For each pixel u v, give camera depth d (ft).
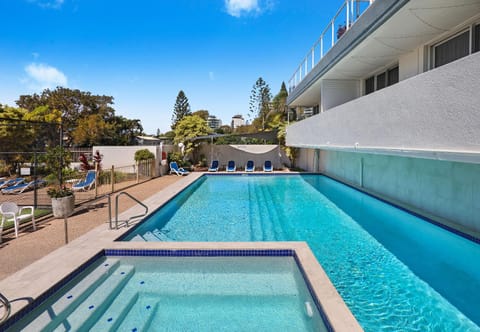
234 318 14.06
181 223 30.25
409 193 32.09
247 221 30.78
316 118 38.17
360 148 24.00
